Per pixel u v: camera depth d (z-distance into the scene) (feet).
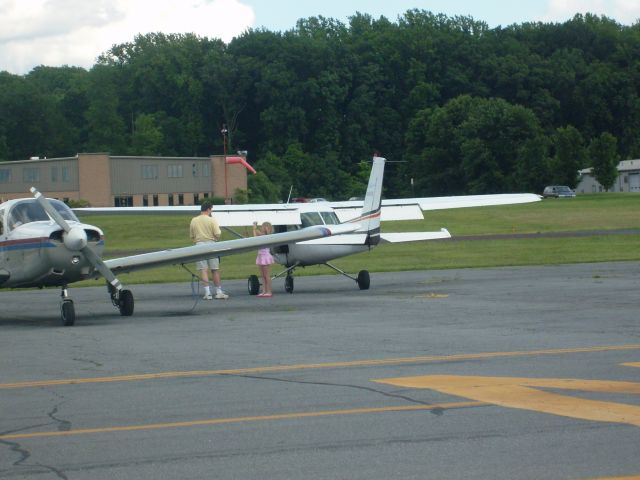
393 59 426.92
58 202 52.95
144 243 172.24
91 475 19.89
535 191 322.34
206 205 64.18
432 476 19.27
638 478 18.85
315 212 70.03
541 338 39.04
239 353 36.86
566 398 26.37
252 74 416.26
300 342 39.70
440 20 503.20
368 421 24.11
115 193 271.28
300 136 409.90
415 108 423.23
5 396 28.84
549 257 104.78
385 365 32.86
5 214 53.01
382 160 70.18
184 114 429.79
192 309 57.47
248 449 21.66
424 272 87.61
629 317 46.11
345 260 108.99
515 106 351.05
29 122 432.66
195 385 29.89
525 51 445.78
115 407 26.71
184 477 19.62
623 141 413.59
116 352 38.22
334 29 492.54
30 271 51.29
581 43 466.70
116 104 428.56
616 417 23.99
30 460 21.11
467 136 354.54
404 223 194.08
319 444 21.97
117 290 53.47
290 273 70.03
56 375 32.73
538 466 19.79
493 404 25.71
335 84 406.00
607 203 238.27
